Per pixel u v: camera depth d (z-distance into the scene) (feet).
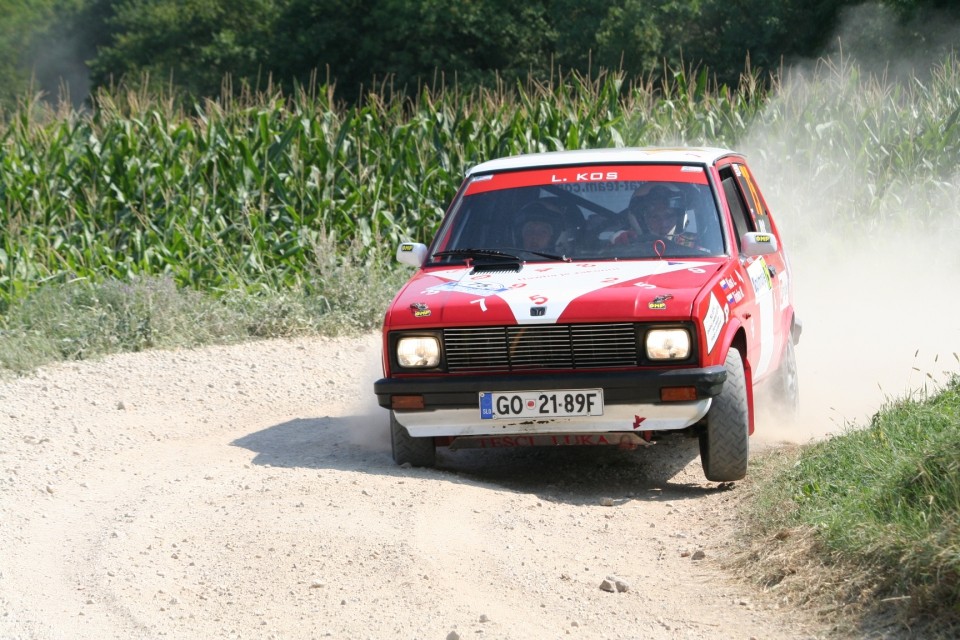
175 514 57.67
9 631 43.98
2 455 71.00
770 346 72.18
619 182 69.77
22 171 130.62
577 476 67.82
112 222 130.11
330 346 106.83
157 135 137.49
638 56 352.90
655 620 43.91
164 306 108.17
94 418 80.89
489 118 148.56
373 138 140.46
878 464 52.34
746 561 49.06
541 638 42.39
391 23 386.73
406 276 123.44
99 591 47.83
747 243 67.62
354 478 62.39
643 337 58.85
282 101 144.15
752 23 333.83
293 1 424.87
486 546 52.16
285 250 127.54
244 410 84.99
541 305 59.77
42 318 104.83
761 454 69.26
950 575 40.45
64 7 606.14
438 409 60.85
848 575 44.52
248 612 45.21
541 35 387.96
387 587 47.26
